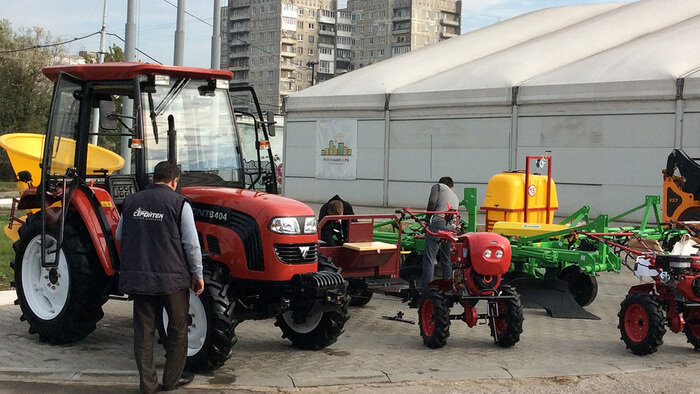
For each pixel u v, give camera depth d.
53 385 6.25
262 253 6.98
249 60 114.50
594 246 10.43
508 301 8.02
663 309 8.07
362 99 28.62
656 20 31.72
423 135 27.22
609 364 7.38
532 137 24.81
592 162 23.69
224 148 7.96
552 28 36.62
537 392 6.35
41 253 7.48
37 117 40.66
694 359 7.66
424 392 6.27
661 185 22.47
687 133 21.98
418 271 11.42
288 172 30.92
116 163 8.17
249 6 113.88
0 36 41.72
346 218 9.53
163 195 6.04
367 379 6.62
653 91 22.41
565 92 23.97
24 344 7.66
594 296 10.53
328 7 118.19
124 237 6.03
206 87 7.87
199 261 6.09
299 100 30.34
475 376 6.79
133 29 19.66
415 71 30.58
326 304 7.13
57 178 7.68
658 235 12.31
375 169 28.53
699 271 7.79
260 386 6.36
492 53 32.59
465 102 26.00
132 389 6.18
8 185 33.81
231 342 6.61
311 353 7.62
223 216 7.19
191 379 6.43
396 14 118.06
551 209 13.23
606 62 24.62
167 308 6.05
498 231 11.40
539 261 10.80
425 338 8.05
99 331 8.30
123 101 8.18
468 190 12.36
